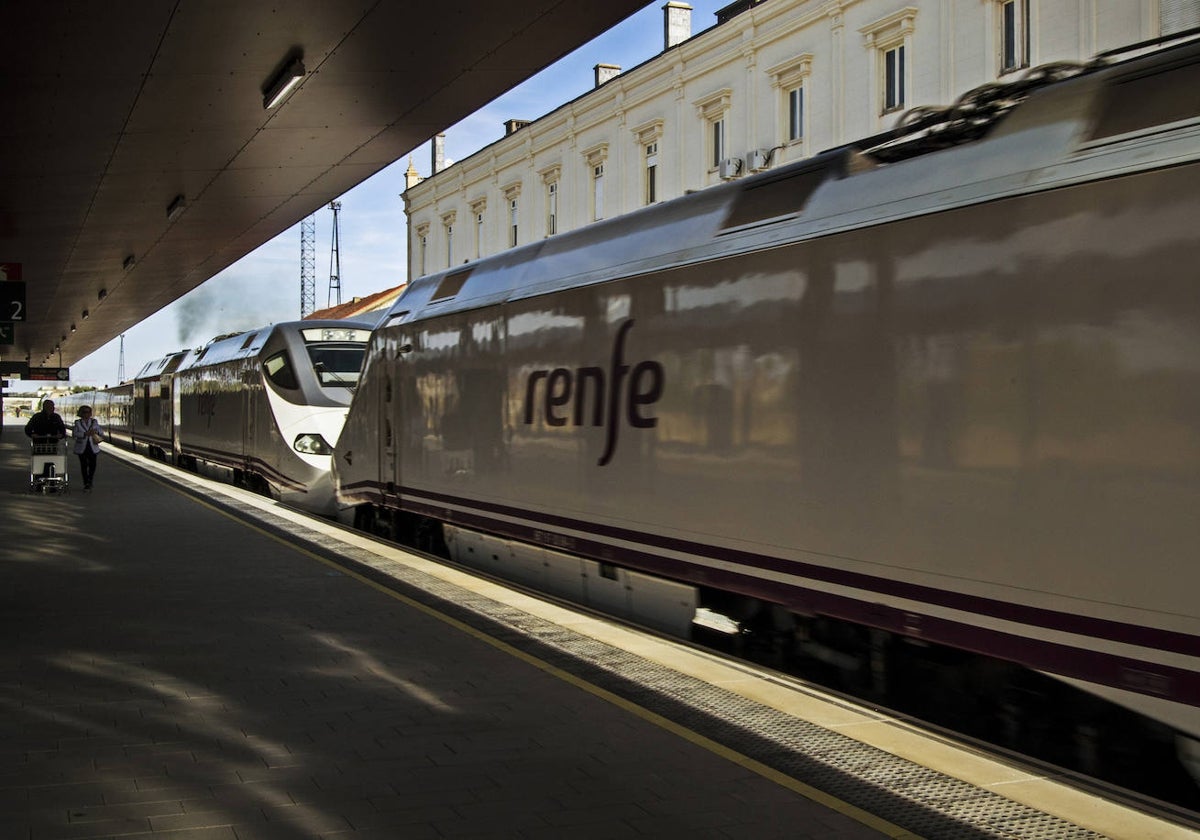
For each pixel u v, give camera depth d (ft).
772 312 22.02
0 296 56.80
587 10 32.58
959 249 17.83
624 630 25.20
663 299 25.68
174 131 44.86
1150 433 14.62
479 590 30.81
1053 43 64.80
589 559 28.86
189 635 24.79
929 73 73.20
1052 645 15.84
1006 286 16.92
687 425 24.62
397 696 19.58
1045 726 17.88
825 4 80.38
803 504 20.92
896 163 19.90
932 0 72.64
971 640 17.21
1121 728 16.76
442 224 144.05
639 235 27.48
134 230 68.69
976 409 17.29
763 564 22.06
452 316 37.45
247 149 48.47
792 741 17.02
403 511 42.65
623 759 16.15
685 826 13.64
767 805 14.32
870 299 19.58
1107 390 15.25
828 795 14.67
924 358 18.34
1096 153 15.87
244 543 41.47
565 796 14.65
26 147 45.98
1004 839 13.19
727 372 23.29
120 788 14.83
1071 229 15.98
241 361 68.69
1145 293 14.85
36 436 65.77
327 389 59.88
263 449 62.59
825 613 20.34
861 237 19.88
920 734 17.40
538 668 21.62
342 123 44.50
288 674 21.18
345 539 42.75
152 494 65.00
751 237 22.89
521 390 32.37
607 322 27.99
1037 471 16.19
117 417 153.79
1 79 36.83
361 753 16.39
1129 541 14.79
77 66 36.06
